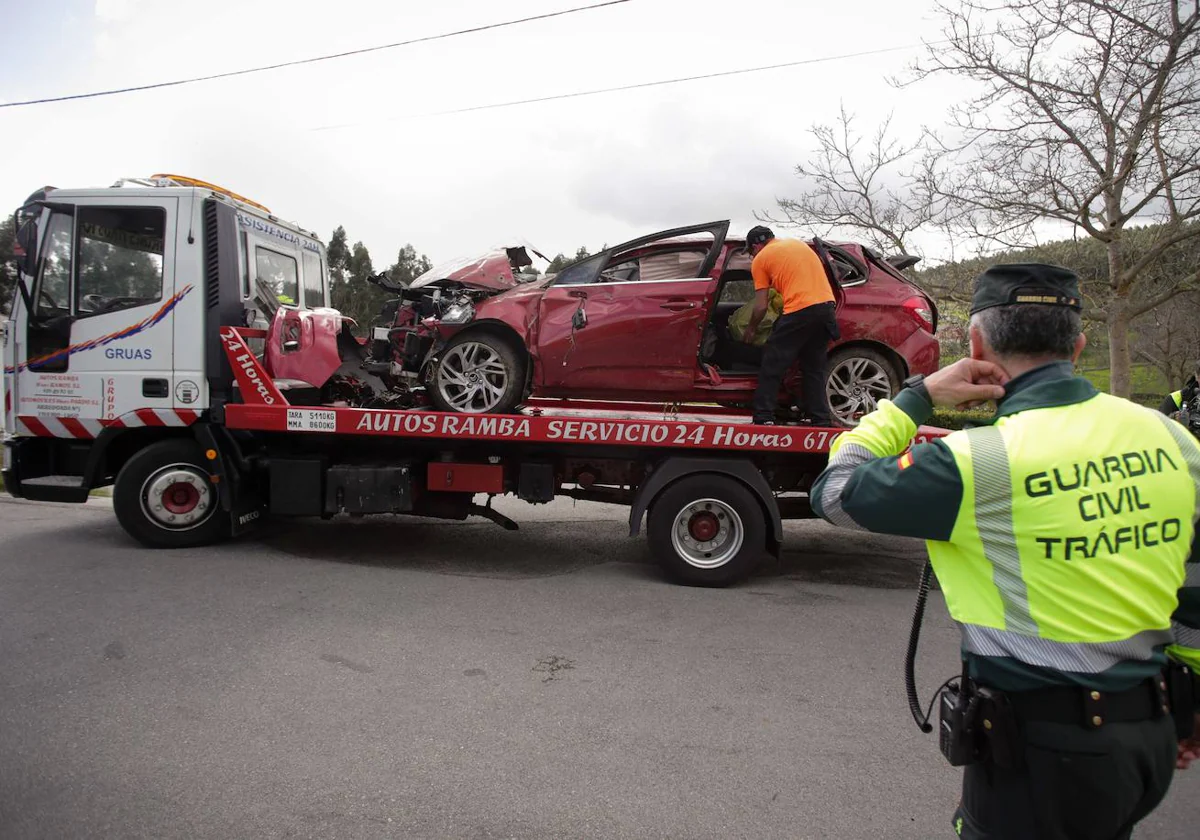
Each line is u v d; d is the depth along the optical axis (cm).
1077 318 169
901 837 276
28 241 619
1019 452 159
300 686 385
